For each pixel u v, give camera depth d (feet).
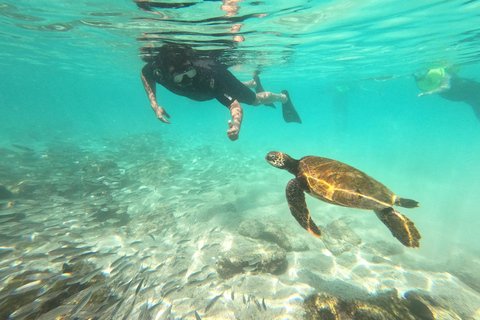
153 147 22.04
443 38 12.92
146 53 14.85
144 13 8.64
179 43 11.76
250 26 9.91
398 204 3.09
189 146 27.99
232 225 8.66
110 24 10.41
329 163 3.62
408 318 3.97
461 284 5.72
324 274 6.07
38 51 19.43
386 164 22.09
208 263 6.51
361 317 3.90
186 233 8.21
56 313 3.44
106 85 52.06
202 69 5.20
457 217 10.25
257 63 18.33
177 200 11.21
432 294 5.31
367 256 6.89
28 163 13.43
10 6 9.77
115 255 6.71
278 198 11.72
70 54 19.74
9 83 65.57
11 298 3.87
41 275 4.43
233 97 5.29
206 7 8.02
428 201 12.53
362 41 13.30
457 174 17.71
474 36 12.59
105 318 4.03
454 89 14.56
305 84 38.22
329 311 4.19
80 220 8.33
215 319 4.64
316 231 3.06
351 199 3.08
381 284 5.68
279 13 8.86
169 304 5.01
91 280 4.63
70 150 18.28
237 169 16.84
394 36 12.47
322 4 8.33
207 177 14.39
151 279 5.79
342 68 22.56
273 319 4.59
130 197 11.26
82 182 10.93
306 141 39.81
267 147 31.04
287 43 13.07
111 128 46.68
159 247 7.27
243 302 5.00
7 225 6.45
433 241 8.18
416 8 8.98
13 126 34.73
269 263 6.02
